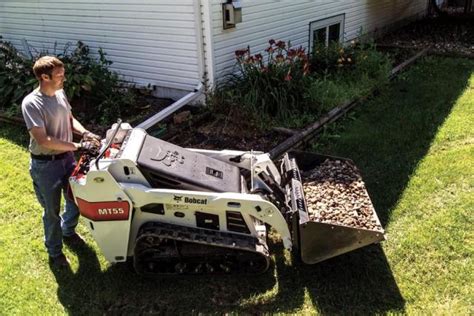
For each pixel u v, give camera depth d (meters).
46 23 7.89
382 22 10.73
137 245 3.42
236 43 6.53
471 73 7.83
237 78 6.30
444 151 5.22
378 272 3.53
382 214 4.16
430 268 3.53
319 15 8.25
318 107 6.12
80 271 3.68
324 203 3.93
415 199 4.35
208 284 3.51
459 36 10.45
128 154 3.28
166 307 3.34
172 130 5.85
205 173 3.52
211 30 6.02
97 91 6.68
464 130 5.66
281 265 3.65
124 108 6.59
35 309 3.34
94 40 7.37
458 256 3.63
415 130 5.78
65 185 3.52
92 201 3.26
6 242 4.03
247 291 3.44
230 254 3.48
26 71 7.18
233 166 3.78
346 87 6.85
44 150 3.32
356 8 9.44
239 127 5.84
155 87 6.98
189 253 3.49
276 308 3.28
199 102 6.46
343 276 3.52
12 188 4.85
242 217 3.40
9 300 3.42
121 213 3.30
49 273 3.67
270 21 7.07
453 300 3.25
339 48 7.67
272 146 5.45
